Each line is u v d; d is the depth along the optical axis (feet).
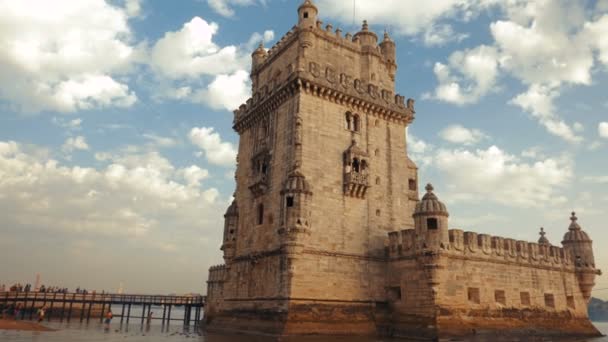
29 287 260.21
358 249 142.72
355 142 151.23
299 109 143.13
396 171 159.94
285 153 144.56
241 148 177.17
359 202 147.54
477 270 138.72
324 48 157.48
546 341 142.31
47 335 133.18
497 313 138.92
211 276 184.34
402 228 155.22
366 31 169.89
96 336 136.36
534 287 154.61
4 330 142.31
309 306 128.16
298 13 158.92
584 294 173.27
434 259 128.47
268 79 173.99
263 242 145.79
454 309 129.39
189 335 142.31
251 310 142.92
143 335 143.02
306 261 131.34
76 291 269.23
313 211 136.67
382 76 169.89
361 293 139.33
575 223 181.37
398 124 166.30
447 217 134.10
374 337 131.03
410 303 134.51
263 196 152.46
